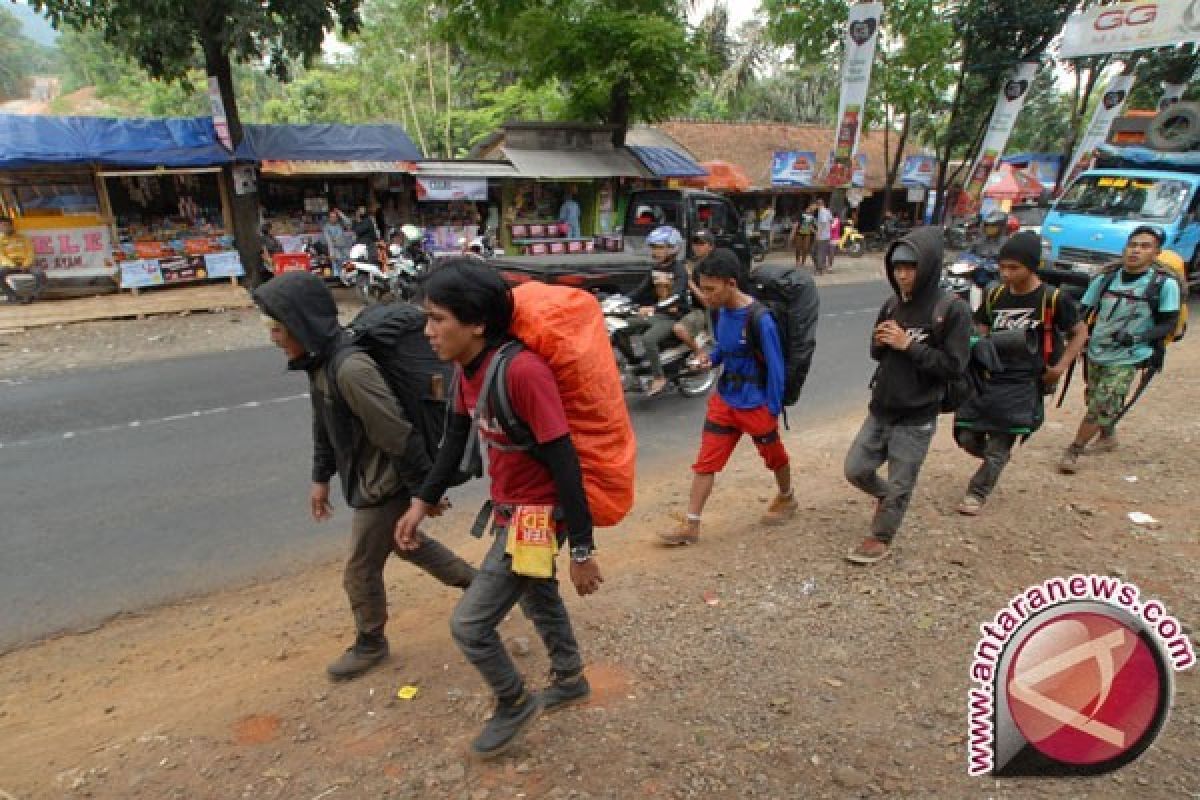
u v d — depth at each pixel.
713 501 4.89
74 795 2.35
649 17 16.17
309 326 2.47
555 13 16.27
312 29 12.16
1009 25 21.14
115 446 5.94
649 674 2.90
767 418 3.94
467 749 2.50
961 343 3.32
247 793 2.32
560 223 17.00
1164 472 4.98
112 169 12.75
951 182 25.06
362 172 14.18
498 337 2.13
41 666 3.24
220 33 11.56
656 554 4.08
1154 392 7.25
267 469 5.49
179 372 8.27
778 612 3.33
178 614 3.67
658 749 2.46
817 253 18.92
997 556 3.80
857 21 17.77
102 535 4.47
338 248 14.48
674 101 17.19
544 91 25.91
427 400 2.62
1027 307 4.08
